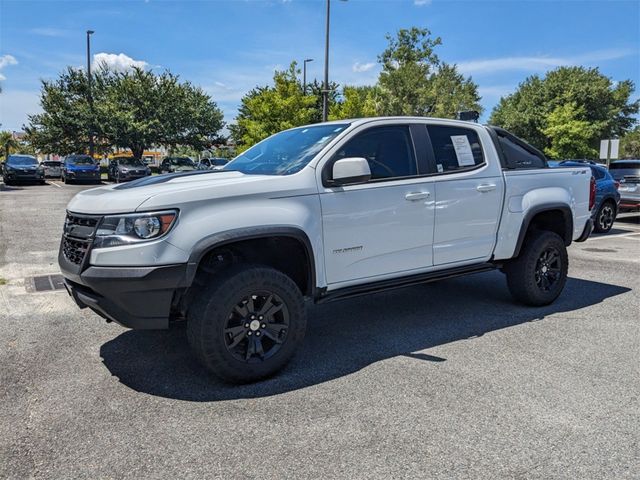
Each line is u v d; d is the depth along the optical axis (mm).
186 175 3924
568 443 2734
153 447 2723
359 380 3549
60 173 31312
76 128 33156
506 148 5047
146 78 34656
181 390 3408
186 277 3182
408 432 2854
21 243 9094
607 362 3846
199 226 3232
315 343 4312
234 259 3748
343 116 27422
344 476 2463
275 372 3596
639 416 3023
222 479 2445
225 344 3340
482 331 4590
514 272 5191
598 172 11453
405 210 4156
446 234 4461
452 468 2520
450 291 6051
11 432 2873
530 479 2434
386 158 4176
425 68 37781
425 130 4441
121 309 3213
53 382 3529
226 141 39438
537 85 48938
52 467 2543
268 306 3514
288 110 23672
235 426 2936
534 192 5059
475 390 3373
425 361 3887
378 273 4102
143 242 3133
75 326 4703
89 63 31781
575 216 5512
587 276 6910
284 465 2557
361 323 4863
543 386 3428
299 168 3771
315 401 3240
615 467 2523
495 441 2756
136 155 35469
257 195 3471
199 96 37844
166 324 3248
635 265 7676
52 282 6312
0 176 32125
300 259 3822
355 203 3881
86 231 3352
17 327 4672
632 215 15281
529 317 5008
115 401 3248
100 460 2604
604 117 46188
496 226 4812
